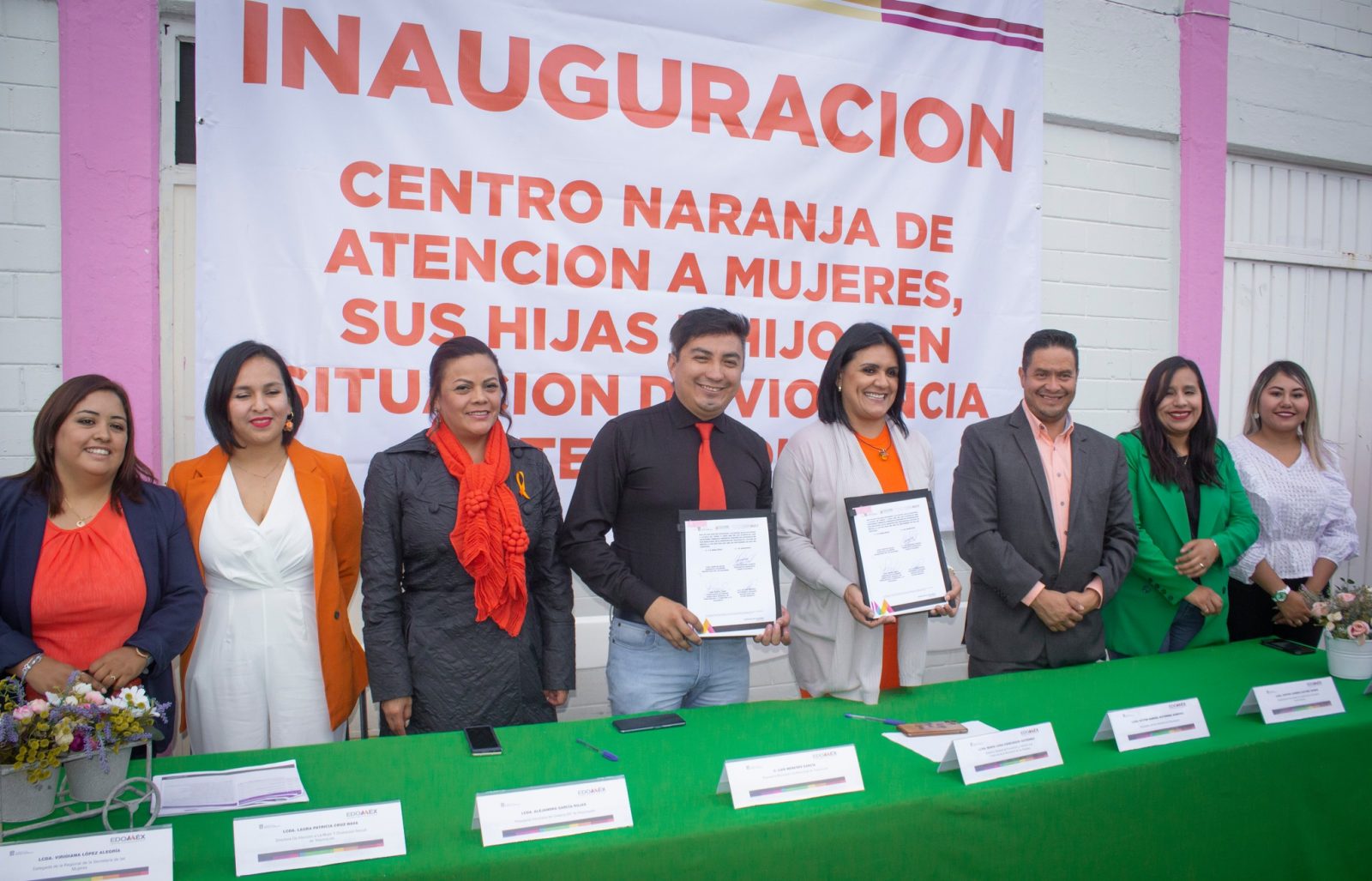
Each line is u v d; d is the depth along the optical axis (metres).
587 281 2.86
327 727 2.00
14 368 2.47
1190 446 2.61
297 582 1.98
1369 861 1.85
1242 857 1.71
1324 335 4.28
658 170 2.92
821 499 2.09
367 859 1.21
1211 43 3.80
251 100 2.47
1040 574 2.28
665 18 2.91
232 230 2.47
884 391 2.07
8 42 2.43
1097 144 3.70
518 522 1.99
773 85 3.04
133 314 2.53
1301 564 2.92
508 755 1.59
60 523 1.76
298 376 2.56
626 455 2.03
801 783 1.43
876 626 1.94
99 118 2.48
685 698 2.16
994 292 3.39
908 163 3.23
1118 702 1.93
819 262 3.13
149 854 1.15
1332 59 4.09
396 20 2.61
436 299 2.69
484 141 2.72
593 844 1.26
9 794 1.27
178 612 1.78
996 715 1.84
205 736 1.93
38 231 2.48
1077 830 1.54
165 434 2.65
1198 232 3.84
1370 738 1.84
